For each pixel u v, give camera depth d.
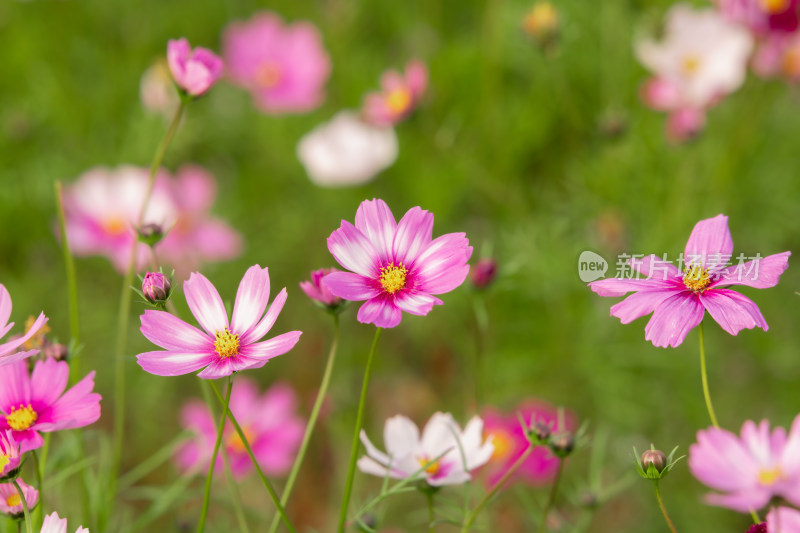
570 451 1.80
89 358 2.79
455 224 3.08
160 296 1.72
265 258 3.11
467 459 1.83
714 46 2.80
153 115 3.13
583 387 2.76
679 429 2.73
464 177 3.02
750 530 1.71
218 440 1.70
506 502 2.32
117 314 2.87
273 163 3.34
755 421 2.69
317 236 3.14
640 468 1.72
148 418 2.67
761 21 2.72
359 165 2.93
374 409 2.76
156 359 1.70
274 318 1.71
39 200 3.04
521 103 3.15
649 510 2.51
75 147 3.23
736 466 1.76
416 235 1.73
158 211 2.85
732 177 2.93
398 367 2.86
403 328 2.88
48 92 3.26
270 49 3.32
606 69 3.10
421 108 2.80
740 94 3.07
